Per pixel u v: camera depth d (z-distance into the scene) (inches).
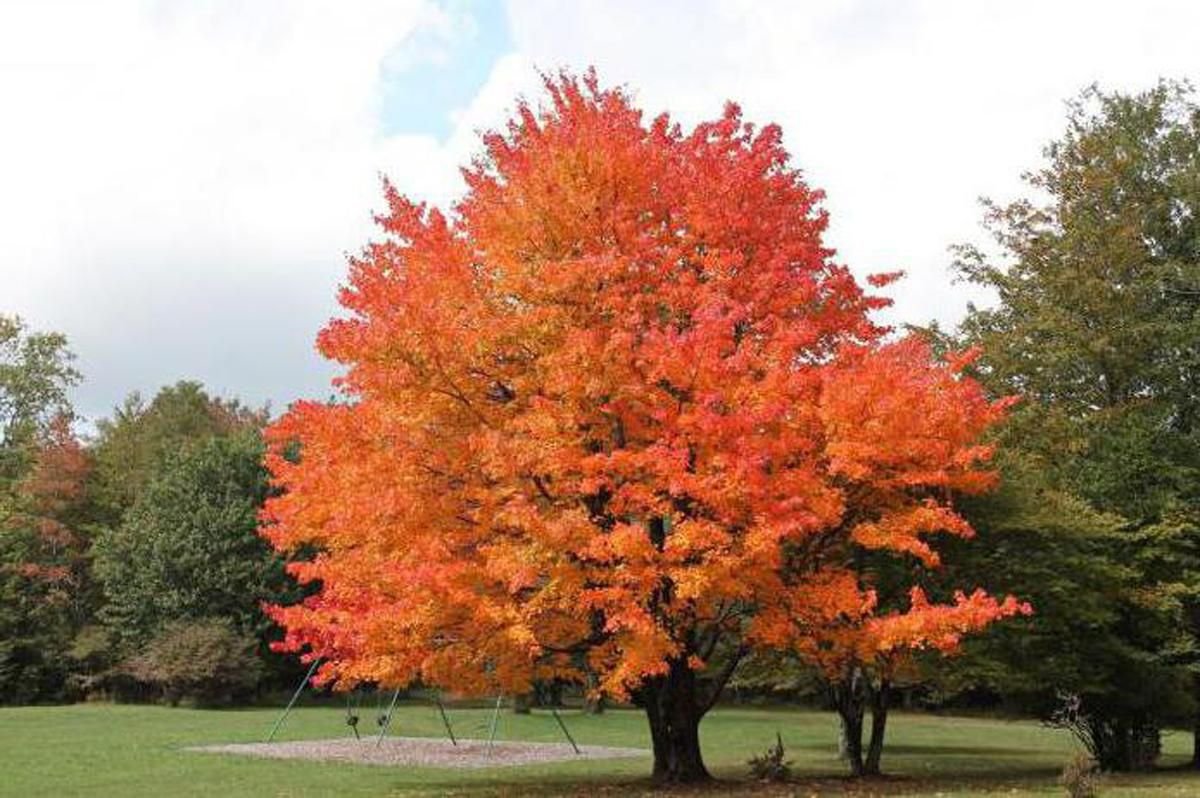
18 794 716.0
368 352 575.8
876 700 828.6
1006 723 1745.8
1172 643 898.1
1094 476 1015.0
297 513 617.6
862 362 636.1
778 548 591.5
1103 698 928.3
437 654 585.9
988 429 1136.8
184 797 693.3
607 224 614.5
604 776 822.5
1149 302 1263.5
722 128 699.4
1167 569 938.7
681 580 537.3
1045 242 1291.8
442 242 619.2
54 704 1985.7
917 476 605.6
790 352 585.6
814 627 622.5
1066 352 1198.3
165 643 1766.7
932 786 715.4
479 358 595.8
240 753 1018.7
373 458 582.2
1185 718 1006.4
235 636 1802.4
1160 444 1057.5
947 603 812.6
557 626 628.7
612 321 611.5
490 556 559.8
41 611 2015.3
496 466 554.6
